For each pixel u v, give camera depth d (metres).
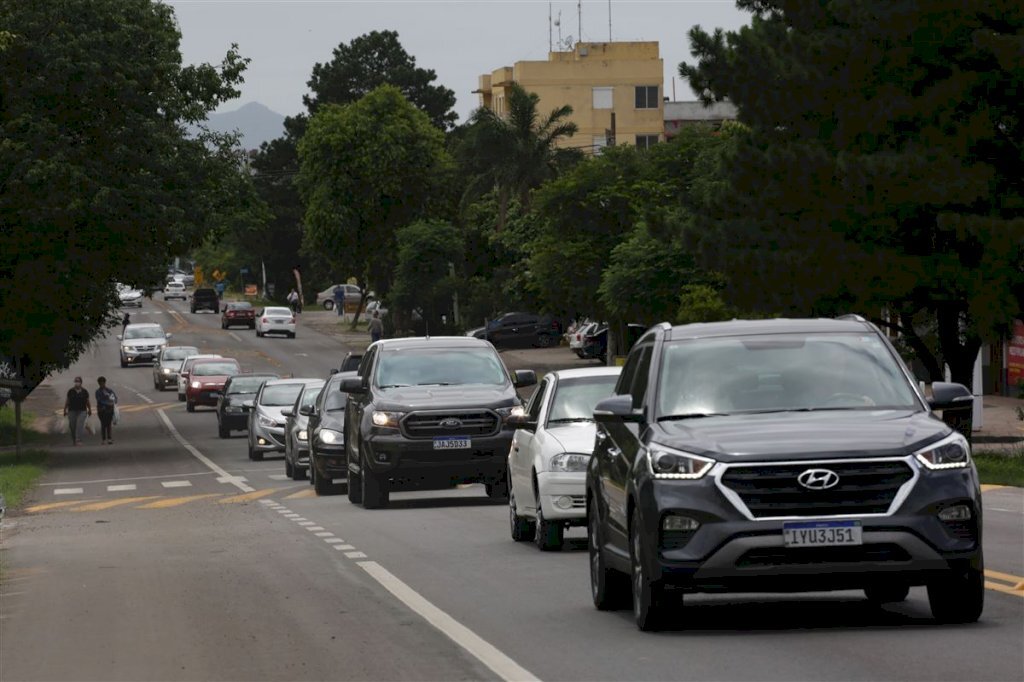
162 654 21.66
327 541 39.09
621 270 127.00
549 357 167.38
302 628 23.66
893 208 68.69
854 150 71.88
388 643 21.77
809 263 70.19
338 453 59.47
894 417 20.94
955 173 67.19
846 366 22.20
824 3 76.94
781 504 19.78
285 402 86.88
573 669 18.88
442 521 44.25
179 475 77.94
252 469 80.06
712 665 18.62
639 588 21.27
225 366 136.25
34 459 90.69
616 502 22.70
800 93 73.19
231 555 36.50
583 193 142.88
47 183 88.00
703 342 22.70
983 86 68.88
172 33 98.62
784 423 20.64
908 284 69.06
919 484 19.81
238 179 98.38
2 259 91.19
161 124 94.69
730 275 73.19
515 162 186.75
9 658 21.89
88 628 24.73
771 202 73.12
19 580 32.97
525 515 36.75
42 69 89.38
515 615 24.20
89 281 93.25
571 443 34.91
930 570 19.78
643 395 22.45
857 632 20.64
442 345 52.06
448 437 48.66
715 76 76.81
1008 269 68.50
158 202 92.12
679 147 143.25
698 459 20.09
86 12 90.69
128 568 34.25
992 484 56.72
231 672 19.86
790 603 24.11
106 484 74.31
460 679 18.58
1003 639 19.64
